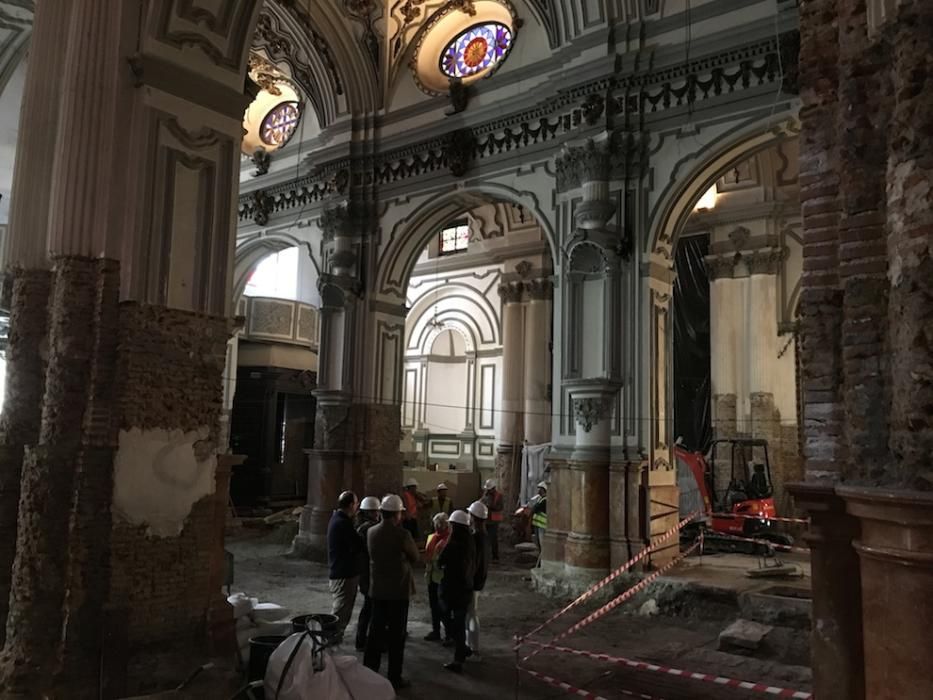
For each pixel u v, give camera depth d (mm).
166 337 6516
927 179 2504
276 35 14039
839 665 2617
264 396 18594
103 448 6090
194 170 6902
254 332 18547
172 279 6645
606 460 10023
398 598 6223
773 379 14156
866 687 2502
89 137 6387
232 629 6711
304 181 14867
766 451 13203
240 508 17859
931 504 2225
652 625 8516
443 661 7023
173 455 6473
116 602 5938
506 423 17312
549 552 10414
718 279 14781
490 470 19203
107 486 6078
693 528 11820
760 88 9469
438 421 21062
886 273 2760
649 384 10039
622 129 10492
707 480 13438
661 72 10242
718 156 9844
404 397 21484
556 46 11594
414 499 12211
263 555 13328
